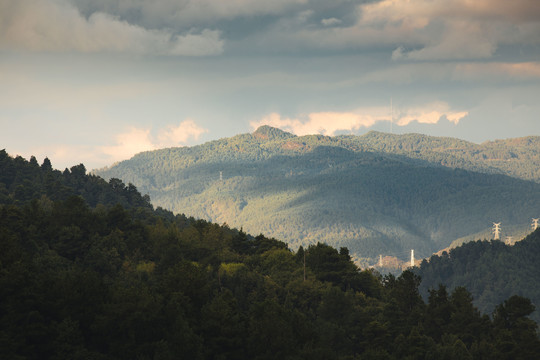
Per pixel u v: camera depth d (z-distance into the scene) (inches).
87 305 6387.8
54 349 5816.9
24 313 5885.8
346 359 6835.6
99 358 5930.1
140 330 6264.8
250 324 6781.5
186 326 6264.8
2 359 5398.6
